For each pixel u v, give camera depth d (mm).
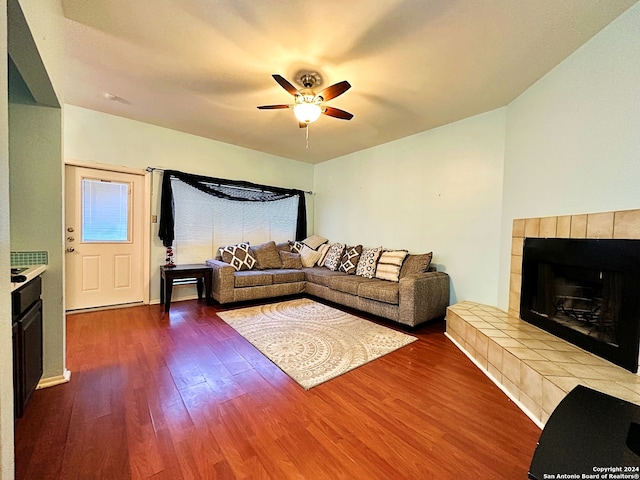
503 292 3004
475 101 2963
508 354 1928
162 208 3979
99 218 3643
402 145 4238
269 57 2271
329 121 3582
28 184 1857
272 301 4316
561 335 2158
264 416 1641
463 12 1748
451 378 2127
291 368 2219
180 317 3408
